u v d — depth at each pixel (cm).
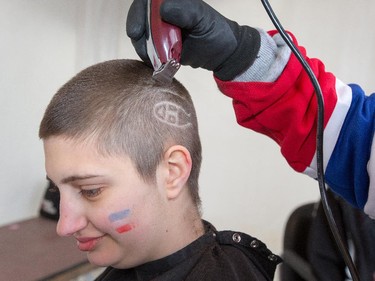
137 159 54
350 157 59
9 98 151
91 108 54
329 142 59
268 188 182
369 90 165
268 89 58
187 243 60
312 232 136
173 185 57
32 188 164
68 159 54
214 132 177
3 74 147
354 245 128
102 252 57
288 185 181
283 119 60
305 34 164
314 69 60
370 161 56
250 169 181
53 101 56
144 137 54
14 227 146
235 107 63
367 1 159
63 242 137
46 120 55
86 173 53
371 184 57
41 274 118
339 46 163
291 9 162
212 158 180
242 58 57
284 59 58
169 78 51
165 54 49
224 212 186
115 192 54
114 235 56
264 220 185
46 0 153
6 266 121
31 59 154
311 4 162
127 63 58
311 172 63
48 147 55
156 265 60
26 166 161
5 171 155
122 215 54
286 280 137
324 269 132
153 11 50
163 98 57
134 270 66
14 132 155
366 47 162
